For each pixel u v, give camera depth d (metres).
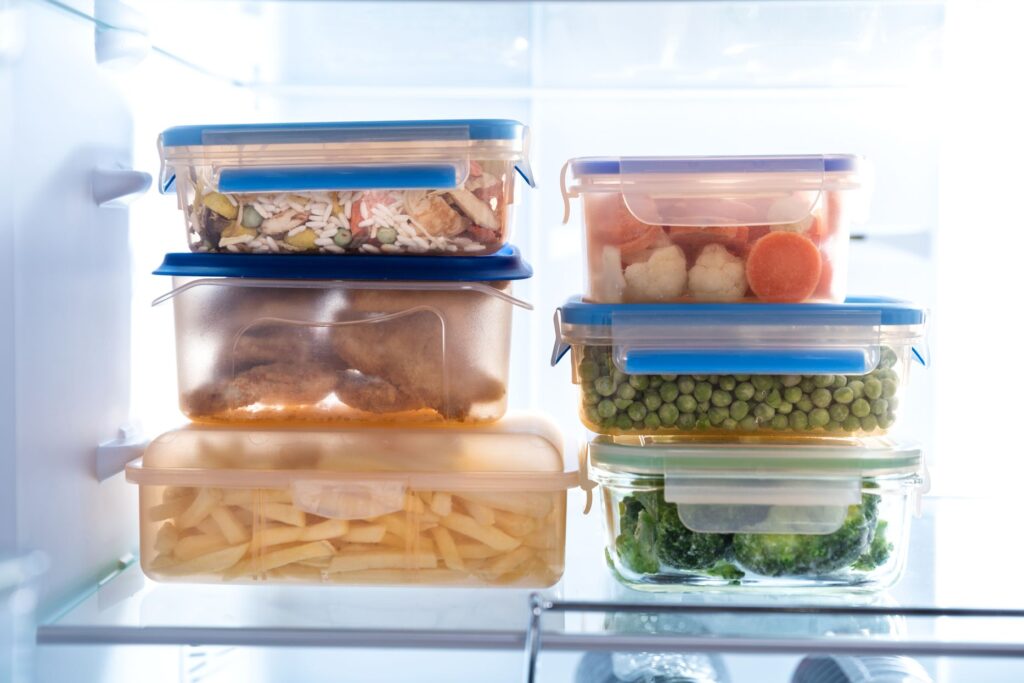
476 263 0.95
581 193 0.91
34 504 0.84
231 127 0.90
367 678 1.19
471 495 0.92
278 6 0.96
